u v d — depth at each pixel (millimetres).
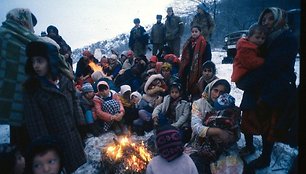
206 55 4586
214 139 2936
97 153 3848
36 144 1881
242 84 2953
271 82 2809
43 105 2727
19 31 3002
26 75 2930
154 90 4984
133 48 10289
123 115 4805
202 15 7199
